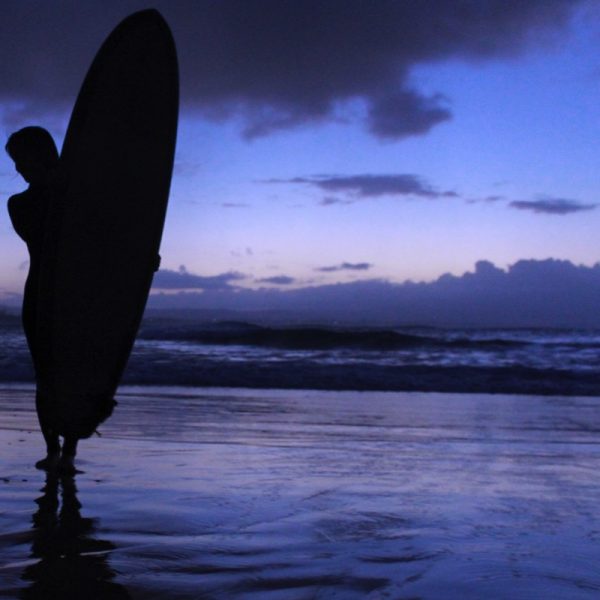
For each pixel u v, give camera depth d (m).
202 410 6.83
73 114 3.36
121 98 3.40
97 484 3.05
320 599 1.67
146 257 3.36
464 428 6.03
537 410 7.88
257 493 2.92
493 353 18.84
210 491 2.94
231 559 1.98
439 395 9.98
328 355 17.00
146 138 3.40
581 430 6.03
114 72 3.42
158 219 3.38
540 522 2.55
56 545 2.11
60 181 3.31
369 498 2.88
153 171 3.39
